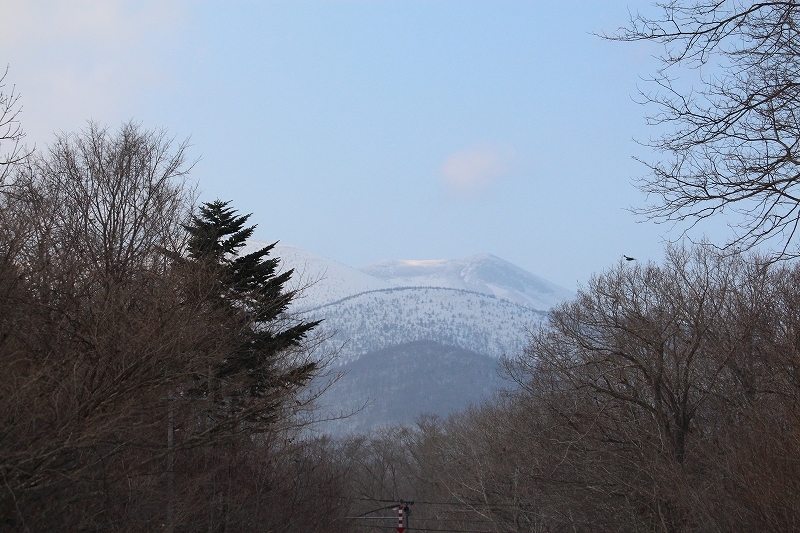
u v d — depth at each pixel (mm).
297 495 56312
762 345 48781
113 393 27391
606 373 57000
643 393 58406
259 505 48469
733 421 49250
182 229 55031
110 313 29984
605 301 63312
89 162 55719
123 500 32062
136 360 27906
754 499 33688
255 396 45312
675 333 55156
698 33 16891
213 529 43531
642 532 55125
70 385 27000
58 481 25109
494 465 76875
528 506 73375
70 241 44000
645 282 63438
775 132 17047
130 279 42031
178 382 31703
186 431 36156
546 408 64812
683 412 52594
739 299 54281
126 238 53438
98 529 31266
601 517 60188
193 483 39094
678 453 51375
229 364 41531
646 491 52562
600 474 58750
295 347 52875
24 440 24578
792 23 16328
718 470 43125
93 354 28375
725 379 52938
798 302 48469
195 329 34250
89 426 25531
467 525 93625
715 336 55156
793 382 37844
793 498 30938
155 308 31516
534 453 67562
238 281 48656
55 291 31969
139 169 56219
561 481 60531
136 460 31641
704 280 59344
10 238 31344
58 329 30766
